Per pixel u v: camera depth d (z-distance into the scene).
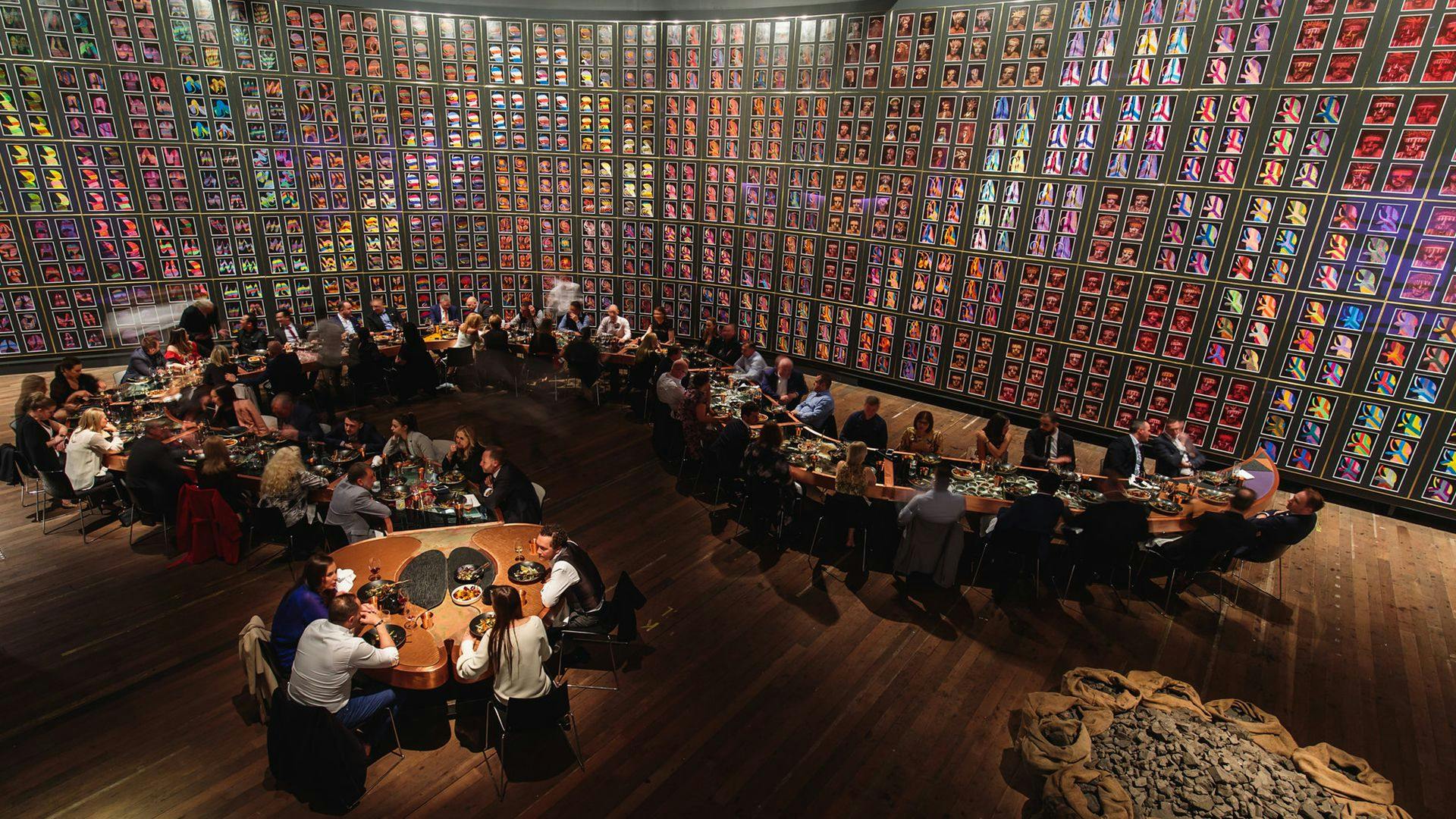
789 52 12.40
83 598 6.85
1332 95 8.76
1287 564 8.35
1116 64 9.96
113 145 12.23
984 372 12.34
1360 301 9.15
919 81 11.47
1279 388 9.95
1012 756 5.52
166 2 11.90
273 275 13.95
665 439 10.17
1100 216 10.63
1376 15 8.30
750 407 8.47
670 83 13.41
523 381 12.73
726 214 13.98
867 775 5.30
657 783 5.16
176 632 6.45
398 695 5.22
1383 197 8.73
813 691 6.10
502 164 14.40
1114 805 4.55
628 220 14.62
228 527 7.32
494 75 13.74
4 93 11.41
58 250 12.37
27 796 4.84
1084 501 7.54
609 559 7.89
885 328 13.12
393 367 12.11
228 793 4.92
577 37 13.40
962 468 8.24
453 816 4.83
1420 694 6.36
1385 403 9.29
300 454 7.39
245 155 13.07
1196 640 6.95
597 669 6.25
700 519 8.79
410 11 13.09
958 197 11.70
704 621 6.93
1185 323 10.39
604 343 12.66
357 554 6.12
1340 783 4.88
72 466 7.65
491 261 15.22
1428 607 7.62
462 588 5.71
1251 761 5.02
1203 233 9.95
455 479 7.56
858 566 7.91
